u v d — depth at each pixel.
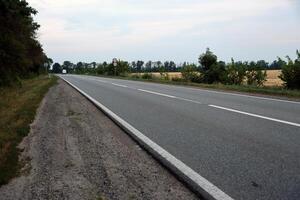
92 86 30.00
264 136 7.73
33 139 8.48
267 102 14.78
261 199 4.35
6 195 4.83
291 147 6.72
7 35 26.70
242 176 5.18
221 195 4.50
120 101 16.20
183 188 4.88
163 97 17.50
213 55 45.97
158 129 8.94
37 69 63.47
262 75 41.25
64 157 6.69
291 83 24.73
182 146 7.07
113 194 4.70
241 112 11.56
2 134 8.73
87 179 5.36
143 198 4.53
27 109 13.67
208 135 8.02
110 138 8.32
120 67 71.25
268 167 5.55
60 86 31.47
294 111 11.77
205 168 5.61
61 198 4.64
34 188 5.05
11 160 6.33
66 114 12.77
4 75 26.41
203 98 16.67
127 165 6.03
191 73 46.59
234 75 42.53
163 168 5.81
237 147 6.85
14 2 27.69
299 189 4.64
